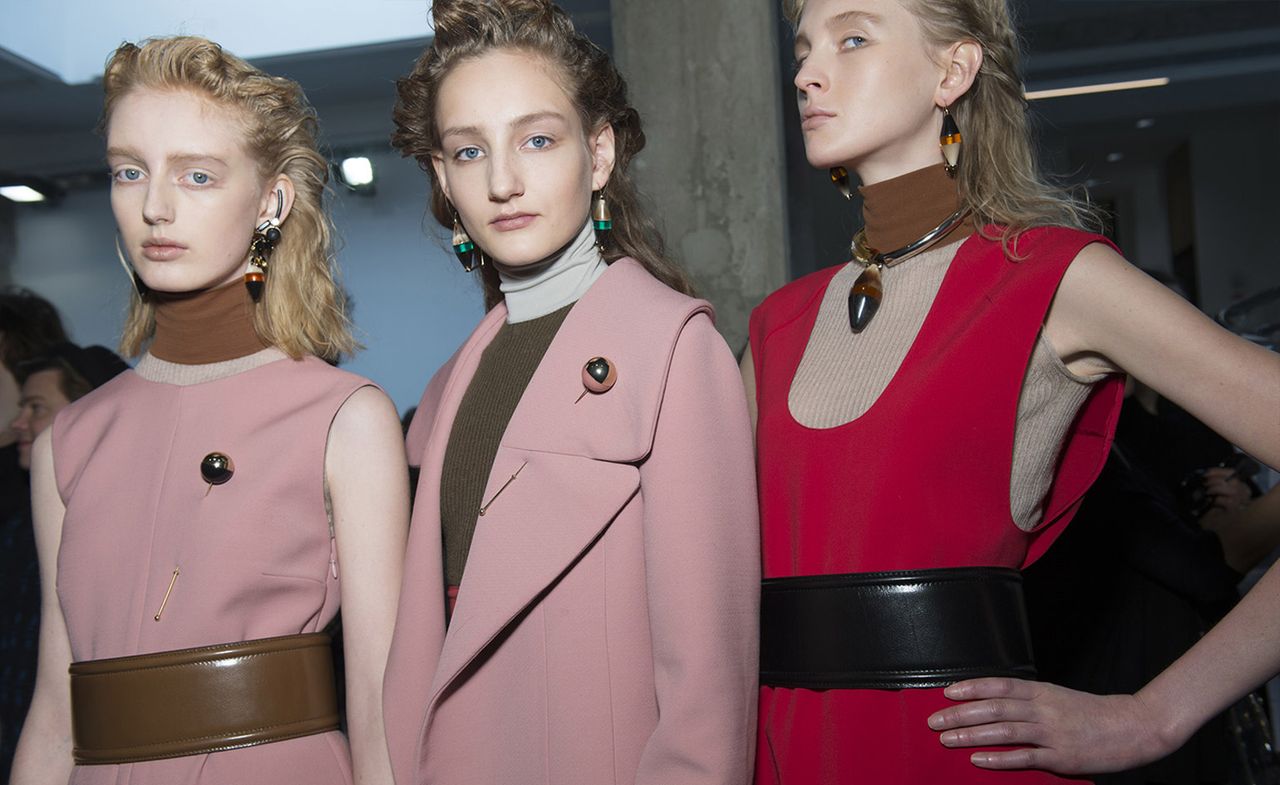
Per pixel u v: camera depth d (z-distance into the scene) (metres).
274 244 1.57
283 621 1.43
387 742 1.39
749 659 1.29
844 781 1.26
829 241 6.93
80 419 1.57
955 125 1.44
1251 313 2.41
